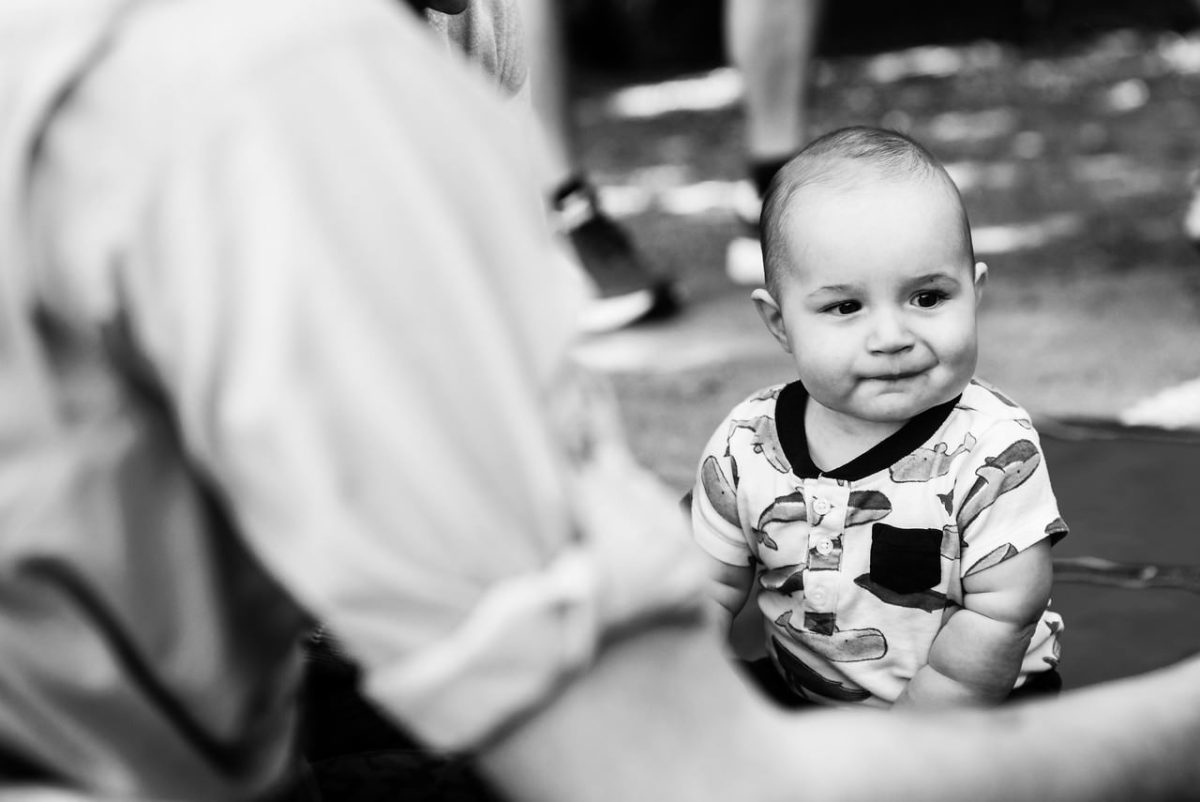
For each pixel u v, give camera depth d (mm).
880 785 736
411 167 673
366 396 650
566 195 3934
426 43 718
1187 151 6086
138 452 701
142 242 649
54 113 663
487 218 697
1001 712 803
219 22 676
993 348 3559
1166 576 2057
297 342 645
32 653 718
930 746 758
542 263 716
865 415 1476
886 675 1526
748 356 3646
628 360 3703
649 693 702
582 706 692
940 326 1458
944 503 1465
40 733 745
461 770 1418
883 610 1505
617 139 7512
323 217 651
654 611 693
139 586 724
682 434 3129
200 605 749
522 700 679
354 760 1447
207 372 653
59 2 689
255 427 648
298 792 1024
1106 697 837
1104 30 9547
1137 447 2520
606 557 686
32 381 676
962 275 1472
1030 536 1438
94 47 671
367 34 687
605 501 708
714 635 732
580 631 677
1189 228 4066
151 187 646
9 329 670
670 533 711
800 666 1574
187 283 647
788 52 4055
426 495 659
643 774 699
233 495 682
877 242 1446
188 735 793
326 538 655
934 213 1458
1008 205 5277
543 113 3869
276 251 643
